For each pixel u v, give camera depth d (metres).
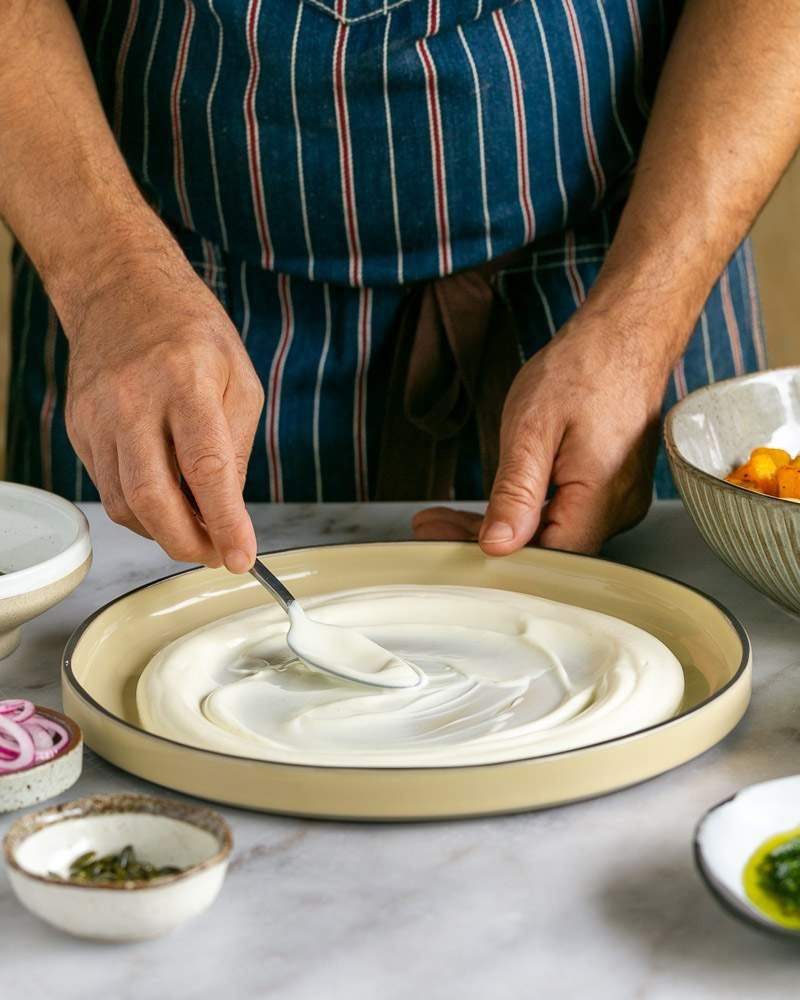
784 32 1.20
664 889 0.63
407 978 0.57
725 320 1.48
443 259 1.32
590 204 1.34
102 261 1.06
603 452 1.04
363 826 0.69
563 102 1.28
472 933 0.60
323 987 0.56
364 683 0.81
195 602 0.97
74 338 1.02
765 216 3.15
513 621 0.91
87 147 1.14
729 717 0.75
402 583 1.01
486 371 1.33
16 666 0.89
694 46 1.23
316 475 1.41
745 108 1.20
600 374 1.07
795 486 0.92
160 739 0.70
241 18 1.21
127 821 0.62
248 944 0.59
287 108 1.25
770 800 0.62
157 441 0.90
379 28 1.21
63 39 1.20
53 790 0.70
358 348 1.37
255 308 1.39
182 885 0.57
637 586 0.95
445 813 0.67
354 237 1.31
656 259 1.16
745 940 0.59
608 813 0.70
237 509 0.86
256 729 0.77
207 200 1.32
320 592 1.00
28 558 0.94
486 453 1.34
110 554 1.11
